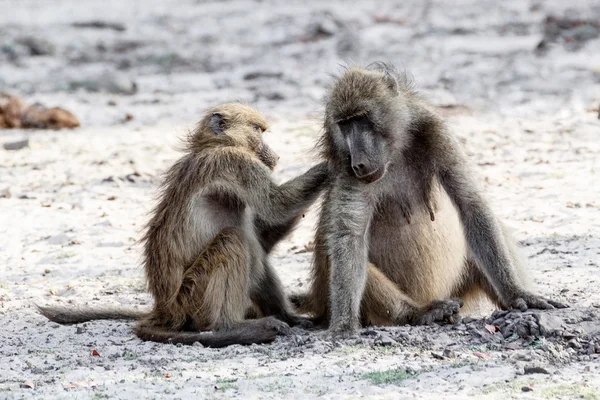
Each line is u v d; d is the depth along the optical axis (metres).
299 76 35.66
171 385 9.06
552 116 26.44
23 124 29.64
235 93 33.53
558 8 45.50
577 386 8.55
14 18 52.03
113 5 55.81
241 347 10.59
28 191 20.81
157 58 41.38
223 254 10.89
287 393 8.62
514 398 8.25
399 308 11.01
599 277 12.88
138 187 20.91
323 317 11.65
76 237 17.12
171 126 28.44
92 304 13.17
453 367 9.34
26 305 13.13
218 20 49.53
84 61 41.91
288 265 15.01
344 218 10.73
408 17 46.78
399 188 11.18
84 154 24.47
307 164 21.62
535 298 10.80
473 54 37.53
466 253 11.73
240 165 11.20
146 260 11.60
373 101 10.65
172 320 11.19
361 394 8.51
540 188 18.77
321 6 51.12
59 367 9.98
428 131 11.02
